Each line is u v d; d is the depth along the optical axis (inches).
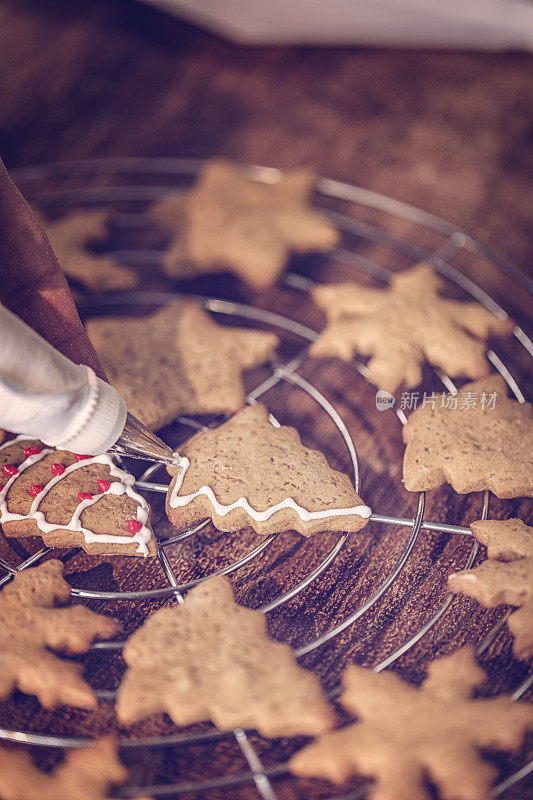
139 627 18.7
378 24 28.0
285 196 24.3
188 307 22.2
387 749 16.8
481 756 16.9
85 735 17.6
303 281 23.3
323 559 19.3
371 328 21.6
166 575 19.2
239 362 21.2
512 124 26.2
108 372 20.9
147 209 25.0
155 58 28.2
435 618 18.5
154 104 27.2
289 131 26.5
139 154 26.2
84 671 18.2
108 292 23.2
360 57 28.2
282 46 28.7
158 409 20.5
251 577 19.1
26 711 17.9
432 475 19.7
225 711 17.1
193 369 21.0
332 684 18.1
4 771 17.0
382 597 18.9
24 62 28.2
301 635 18.5
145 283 23.4
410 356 21.2
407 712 17.2
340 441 20.7
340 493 19.3
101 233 24.0
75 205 25.1
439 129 26.2
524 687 17.7
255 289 23.2
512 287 23.2
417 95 27.1
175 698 17.3
